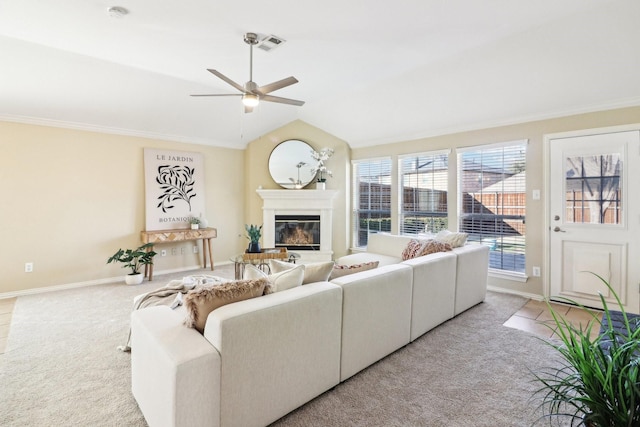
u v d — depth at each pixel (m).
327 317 1.99
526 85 3.53
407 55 3.35
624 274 3.36
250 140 6.01
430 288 2.88
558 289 3.78
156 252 5.18
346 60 3.46
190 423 1.43
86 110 4.23
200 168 5.62
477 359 2.45
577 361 1.12
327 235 5.85
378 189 5.71
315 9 2.46
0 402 1.94
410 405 1.92
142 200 5.04
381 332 2.39
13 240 4.06
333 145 5.94
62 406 1.91
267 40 2.96
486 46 3.15
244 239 6.18
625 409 0.97
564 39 2.88
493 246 4.31
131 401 1.96
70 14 2.51
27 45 3.08
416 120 4.73
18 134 4.06
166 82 4.01
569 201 3.68
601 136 3.45
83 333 2.94
